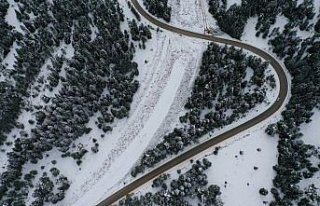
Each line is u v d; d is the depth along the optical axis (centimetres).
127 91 8050
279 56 8512
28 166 7394
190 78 8506
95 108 7875
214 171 7131
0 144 7556
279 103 7850
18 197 6900
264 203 6669
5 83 8125
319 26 8438
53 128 7394
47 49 8844
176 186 6794
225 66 8106
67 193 7138
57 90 8331
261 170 7062
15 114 7894
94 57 8631
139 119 7981
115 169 7400
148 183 7169
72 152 7531
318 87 7400
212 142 7519
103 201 7075
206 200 6538
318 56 7875
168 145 7169
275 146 7331
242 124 7675
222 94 7950
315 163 6888
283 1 8931
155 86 8469
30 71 8419
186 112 7919
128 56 8650
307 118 7300
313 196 6322
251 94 7750
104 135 7781
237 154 7312
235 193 6838
